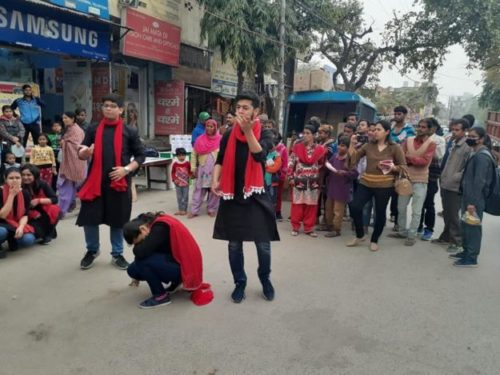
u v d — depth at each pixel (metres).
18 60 8.88
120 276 4.14
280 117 12.31
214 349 2.90
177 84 11.77
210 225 6.19
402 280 4.27
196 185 6.67
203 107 14.00
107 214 4.20
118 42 9.70
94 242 4.33
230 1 11.12
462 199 4.86
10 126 6.89
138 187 9.01
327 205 6.00
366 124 6.47
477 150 4.75
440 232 6.36
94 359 2.77
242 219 3.52
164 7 11.03
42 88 9.93
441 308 3.64
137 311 3.43
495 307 3.70
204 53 12.91
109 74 9.46
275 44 12.17
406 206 5.57
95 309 3.45
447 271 4.59
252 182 3.40
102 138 4.10
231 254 3.59
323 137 6.21
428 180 5.62
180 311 3.45
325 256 4.97
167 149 10.84
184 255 3.52
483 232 6.53
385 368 2.74
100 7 8.59
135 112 11.42
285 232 6.02
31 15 7.23
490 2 15.63
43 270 4.25
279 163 5.86
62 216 6.22
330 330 3.20
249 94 3.15
